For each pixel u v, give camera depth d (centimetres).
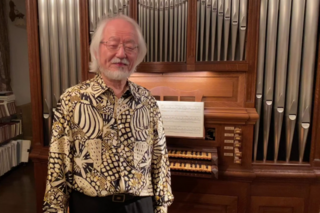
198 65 188
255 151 197
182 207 199
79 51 210
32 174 347
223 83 190
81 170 99
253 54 183
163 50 196
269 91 188
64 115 100
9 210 257
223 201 195
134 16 192
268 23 181
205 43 191
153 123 115
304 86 183
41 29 207
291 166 192
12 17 369
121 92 107
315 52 179
